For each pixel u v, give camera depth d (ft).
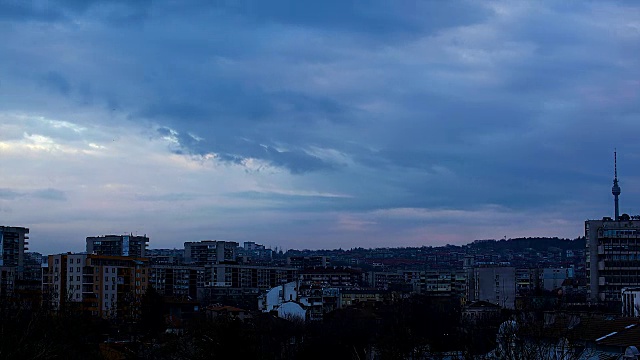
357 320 509.35
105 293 625.82
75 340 301.63
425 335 364.38
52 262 625.82
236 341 192.24
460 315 558.56
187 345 288.10
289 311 648.38
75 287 615.57
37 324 220.64
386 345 270.26
